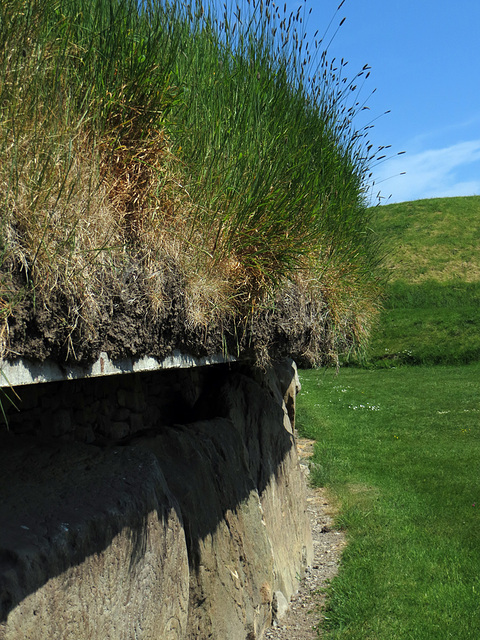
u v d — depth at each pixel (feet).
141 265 6.27
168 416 11.07
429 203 123.54
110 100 6.24
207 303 7.20
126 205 6.54
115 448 7.70
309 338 10.18
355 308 12.22
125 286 5.88
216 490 9.57
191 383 12.00
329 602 13.16
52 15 6.09
